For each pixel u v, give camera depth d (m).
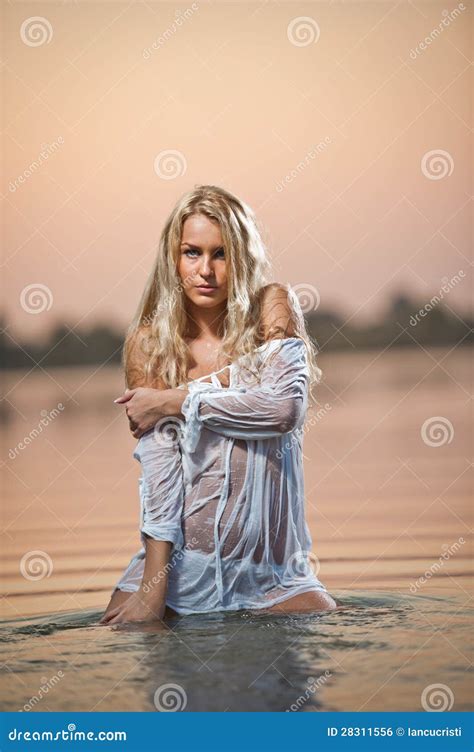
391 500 3.95
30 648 2.16
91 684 1.90
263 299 2.63
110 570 2.98
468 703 1.78
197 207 2.57
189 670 1.96
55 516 3.83
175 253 2.59
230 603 2.50
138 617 2.40
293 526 2.57
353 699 1.80
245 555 2.50
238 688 1.85
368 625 2.27
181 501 2.50
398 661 1.99
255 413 2.46
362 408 6.73
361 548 3.17
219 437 2.51
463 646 2.08
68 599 2.66
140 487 2.54
